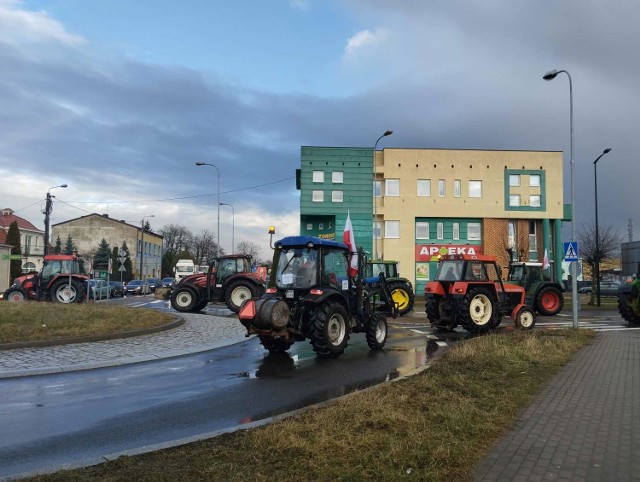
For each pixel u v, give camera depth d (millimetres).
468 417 5543
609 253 41750
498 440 4984
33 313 14492
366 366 9844
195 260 105500
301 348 12430
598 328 17625
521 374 8305
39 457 4809
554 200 43844
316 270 10914
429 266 43438
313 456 4367
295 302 10859
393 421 5285
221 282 21953
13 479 4031
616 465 4336
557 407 6281
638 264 19422
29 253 73375
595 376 8305
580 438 5055
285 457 4379
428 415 5633
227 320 18281
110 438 5398
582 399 6707
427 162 43344
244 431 5188
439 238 43750
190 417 6234
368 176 42875
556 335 13688
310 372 9227
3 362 9711
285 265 11219
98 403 6934
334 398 7039
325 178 42625
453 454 4441
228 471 4086
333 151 42812
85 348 11469
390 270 22219
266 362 10336
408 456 4355
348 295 11672
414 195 43062
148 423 5973
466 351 9859
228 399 7164
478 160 43594
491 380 7695
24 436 5473
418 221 43812
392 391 6691
